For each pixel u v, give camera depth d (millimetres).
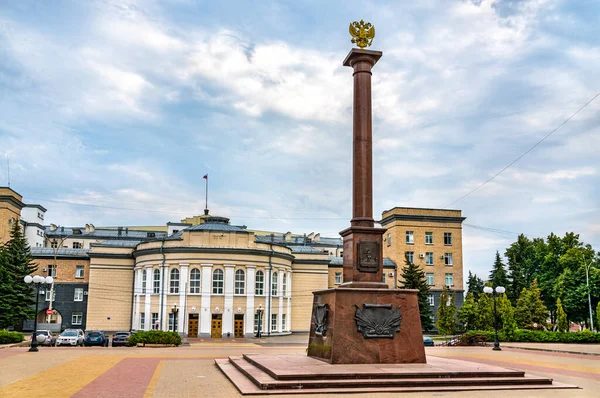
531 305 62594
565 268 73312
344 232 22734
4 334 40469
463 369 18906
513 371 18875
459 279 78500
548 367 25781
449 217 79500
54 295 70062
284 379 16969
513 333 49562
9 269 63344
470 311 59750
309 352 22812
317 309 22438
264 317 62500
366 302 20844
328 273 75438
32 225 87812
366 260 21719
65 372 21016
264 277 63250
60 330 69188
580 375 22234
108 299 68000
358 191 22312
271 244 64750
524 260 88438
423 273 71125
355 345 20297
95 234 94625
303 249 74125
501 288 38594
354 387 16969
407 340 20828
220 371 22078
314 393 16266
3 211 71062
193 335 59781
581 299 70250
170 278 60938
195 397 15562
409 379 17656
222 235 61750
